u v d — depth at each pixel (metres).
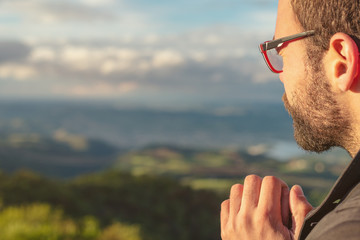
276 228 0.88
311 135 0.85
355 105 0.78
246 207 0.92
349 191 0.69
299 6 0.83
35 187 13.82
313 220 0.73
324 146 0.85
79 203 14.05
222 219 0.97
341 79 0.77
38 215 9.68
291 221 0.88
